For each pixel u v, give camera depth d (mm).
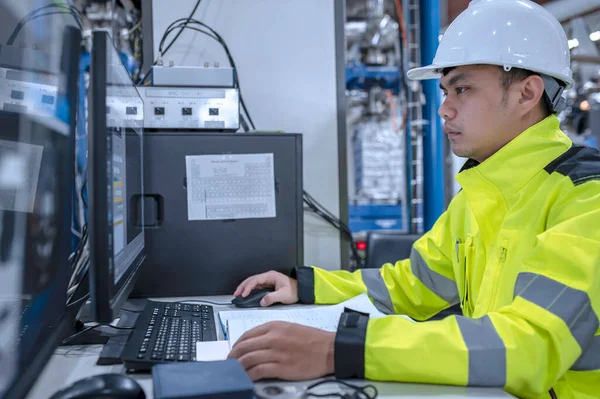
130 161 923
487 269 880
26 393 526
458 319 693
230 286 1315
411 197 2387
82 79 1717
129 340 788
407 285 1152
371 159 3025
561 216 783
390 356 646
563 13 2758
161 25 1606
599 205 754
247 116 1642
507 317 685
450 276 1134
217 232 1306
